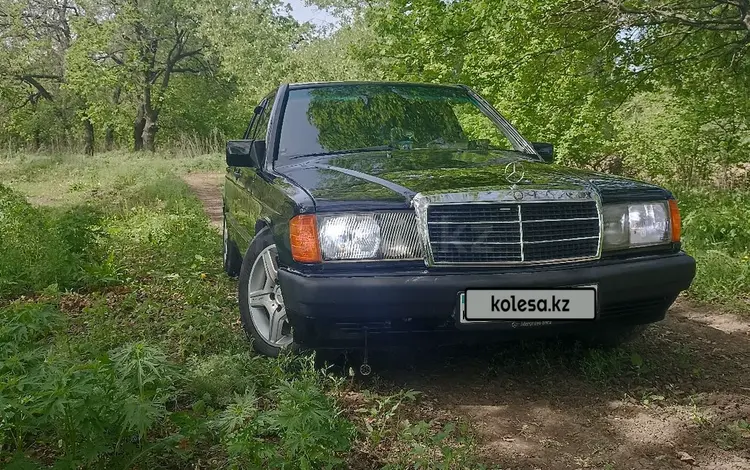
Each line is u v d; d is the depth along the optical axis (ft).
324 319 11.20
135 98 122.93
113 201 43.98
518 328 11.59
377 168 13.33
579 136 36.37
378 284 10.95
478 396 12.00
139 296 18.78
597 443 10.39
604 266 11.82
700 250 22.85
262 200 14.33
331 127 15.71
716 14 32.04
